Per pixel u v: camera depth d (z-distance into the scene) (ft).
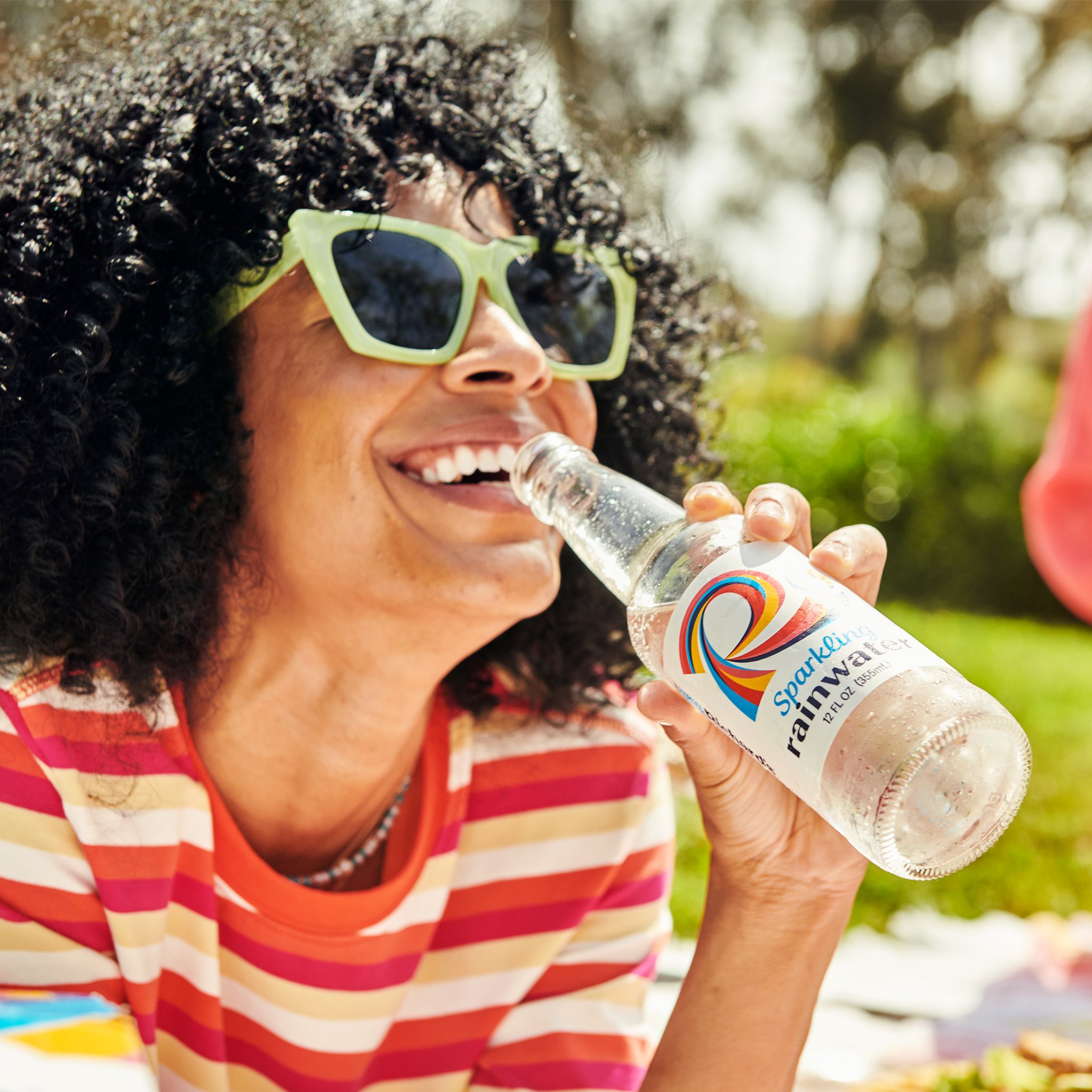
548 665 4.84
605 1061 4.49
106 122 4.27
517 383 3.94
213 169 4.08
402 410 3.85
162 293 4.05
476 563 3.77
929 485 38.73
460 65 4.78
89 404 3.94
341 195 4.00
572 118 5.81
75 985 3.76
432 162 4.21
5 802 3.73
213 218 4.11
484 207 4.31
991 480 38.83
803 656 3.18
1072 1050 5.50
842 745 3.05
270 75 4.33
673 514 3.97
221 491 4.00
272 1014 4.12
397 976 4.25
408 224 3.92
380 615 3.90
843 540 3.67
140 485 4.00
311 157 4.07
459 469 3.98
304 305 3.93
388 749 4.23
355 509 3.81
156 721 3.99
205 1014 4.00
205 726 4.19
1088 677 23.18
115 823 3.84
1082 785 15.19
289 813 4.32
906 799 3.29
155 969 3.87
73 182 4.10
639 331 5.18
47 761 3.76
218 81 4.29
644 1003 4.75
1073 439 8.15
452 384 3.84
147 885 3.85
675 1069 4.03
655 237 5.48
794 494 3.62
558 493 3.88
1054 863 11.96
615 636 5.00
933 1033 6.64
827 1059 6.28
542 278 4.26
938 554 38.83
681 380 5.43
